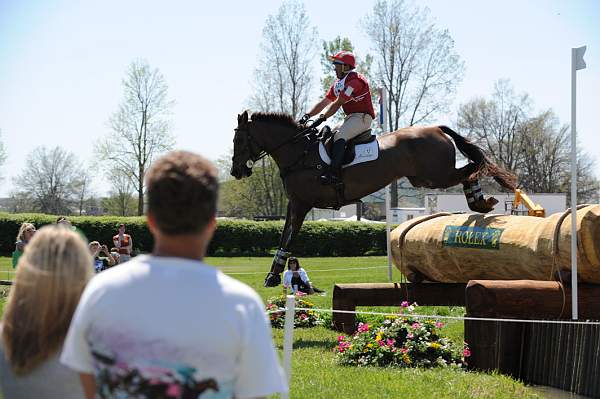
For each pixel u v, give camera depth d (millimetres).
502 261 9102
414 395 6473
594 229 7855
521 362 8297
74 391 2607
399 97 47812
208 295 2162
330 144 10508
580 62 7988
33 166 66062
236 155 10617
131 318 2129
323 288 17281
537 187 57219
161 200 2209
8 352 2607
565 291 8180
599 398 7168
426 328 8398
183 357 2102
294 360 8234
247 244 37375
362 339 8344
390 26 47344
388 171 10625
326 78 46312
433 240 10047
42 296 2576
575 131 7867
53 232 2691
